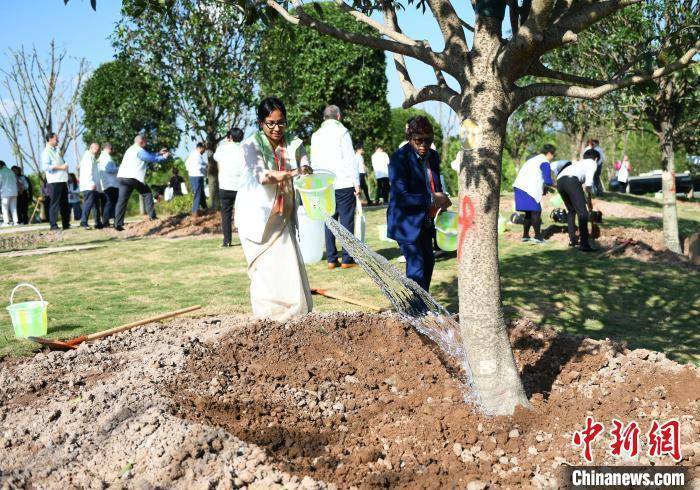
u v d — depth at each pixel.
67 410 4.07
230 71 15.95
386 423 3.99
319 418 4.12
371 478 3.24
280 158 5.39
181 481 3.18
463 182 3.90
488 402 3.95
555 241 12.09
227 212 11.70
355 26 21.30
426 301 5.36
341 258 10.17
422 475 3.30
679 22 9.19
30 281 9.02
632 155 40.53
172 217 15.92
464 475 3.29
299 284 5.59
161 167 26.50
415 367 4.79
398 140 28.23
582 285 8.59
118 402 4.06
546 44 3.72
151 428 3.61
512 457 3.50
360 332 5.38
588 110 13.64
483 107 3.80
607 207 18.06
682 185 29.28
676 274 9.33
